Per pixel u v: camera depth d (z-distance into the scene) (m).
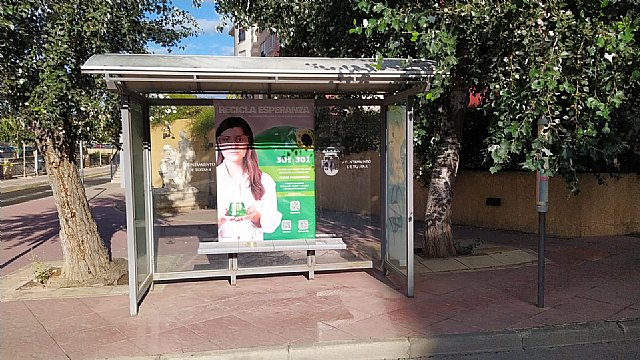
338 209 9.55
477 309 5.95
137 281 6.02
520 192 11.23
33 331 5.40
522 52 5.48
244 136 7.26
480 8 5.53
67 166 7.15
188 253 8.51
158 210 8.88
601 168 10.42
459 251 8.68
